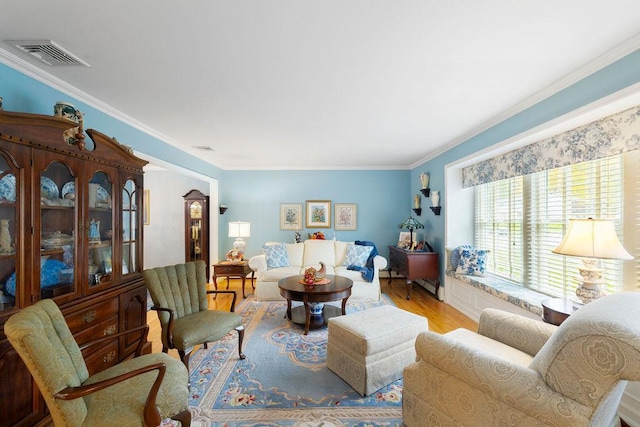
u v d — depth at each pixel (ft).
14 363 4.88
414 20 4.91
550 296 9.12
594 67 6.24
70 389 3.74
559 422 3.45
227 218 18.97
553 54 5.95
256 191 18.97
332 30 5.19
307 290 10.12
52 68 6.41
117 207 7.32
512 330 5.93
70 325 5.86
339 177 19.08
